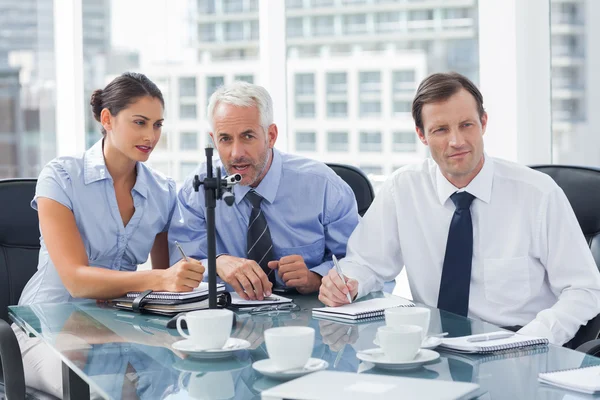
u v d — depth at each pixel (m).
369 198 2.53
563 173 2.20
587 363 1.25
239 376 1.22
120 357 1.36
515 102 3.44
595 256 2.09
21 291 2.32
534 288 2.00
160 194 2.31
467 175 1.99
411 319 1.34
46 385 1.98
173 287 1.83
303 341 1.20
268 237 2.20
